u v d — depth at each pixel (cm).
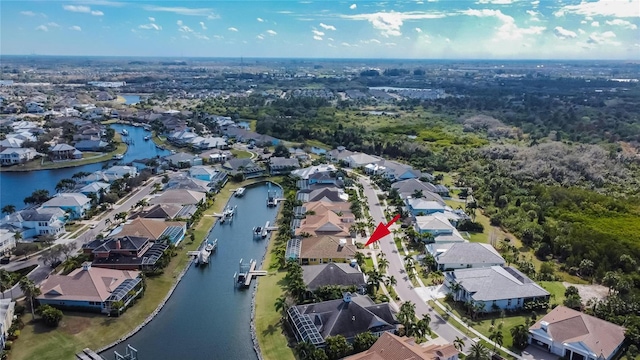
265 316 13000
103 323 12562
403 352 9969
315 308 12381
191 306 13675
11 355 11181
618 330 11800
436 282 14812
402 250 17200
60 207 19825
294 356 11269
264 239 18500
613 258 16075
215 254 17188
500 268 14812
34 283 13775
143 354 11481
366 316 11988
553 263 16600
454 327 12481
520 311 13275
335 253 16012
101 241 16162
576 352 11119
